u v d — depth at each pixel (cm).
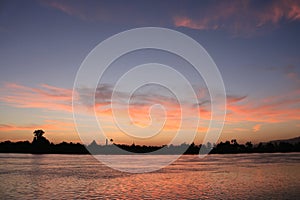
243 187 5697
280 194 4859
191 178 7250
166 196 4728
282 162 14400
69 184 6041
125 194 4884
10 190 5266
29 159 16762
